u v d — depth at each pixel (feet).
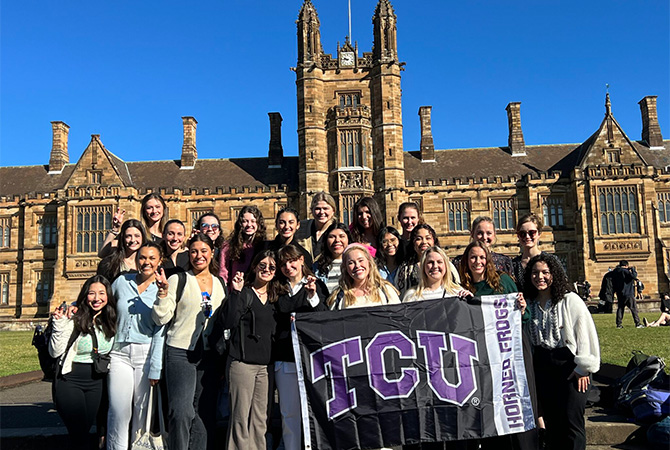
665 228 163.32
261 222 30.60
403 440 22.30
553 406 23.31
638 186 162.20
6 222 183.83
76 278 168.04
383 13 171.42
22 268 178.50
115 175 174.29
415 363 22.81
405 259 28.99
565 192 168.45
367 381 22.62
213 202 173.47
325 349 22.82
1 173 197.36
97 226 169.99
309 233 33.06
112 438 24.35
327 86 172.86
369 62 172.45
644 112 184.55
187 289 24.03
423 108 188.75
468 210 171.53
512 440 23.07
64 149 200.13
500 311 23.65
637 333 61.05
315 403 22.45
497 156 185.16
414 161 185.26
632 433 27.68
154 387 24.94
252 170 185.88
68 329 25.30
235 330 23.09
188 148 190.39
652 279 158.40
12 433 29.40
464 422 22.43
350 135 168.66
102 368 25.29
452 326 23.18
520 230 28.94
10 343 84.89
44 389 43.96
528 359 23.27
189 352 23.62
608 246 160.35
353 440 22.24
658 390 28.43
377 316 23.25
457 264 30.32
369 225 31.01
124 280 25.96
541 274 24.09
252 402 23.07
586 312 23.53
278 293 24.11
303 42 172.45
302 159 168.35
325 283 26.91
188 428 23.11
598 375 41.29
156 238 31.48
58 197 173.68
